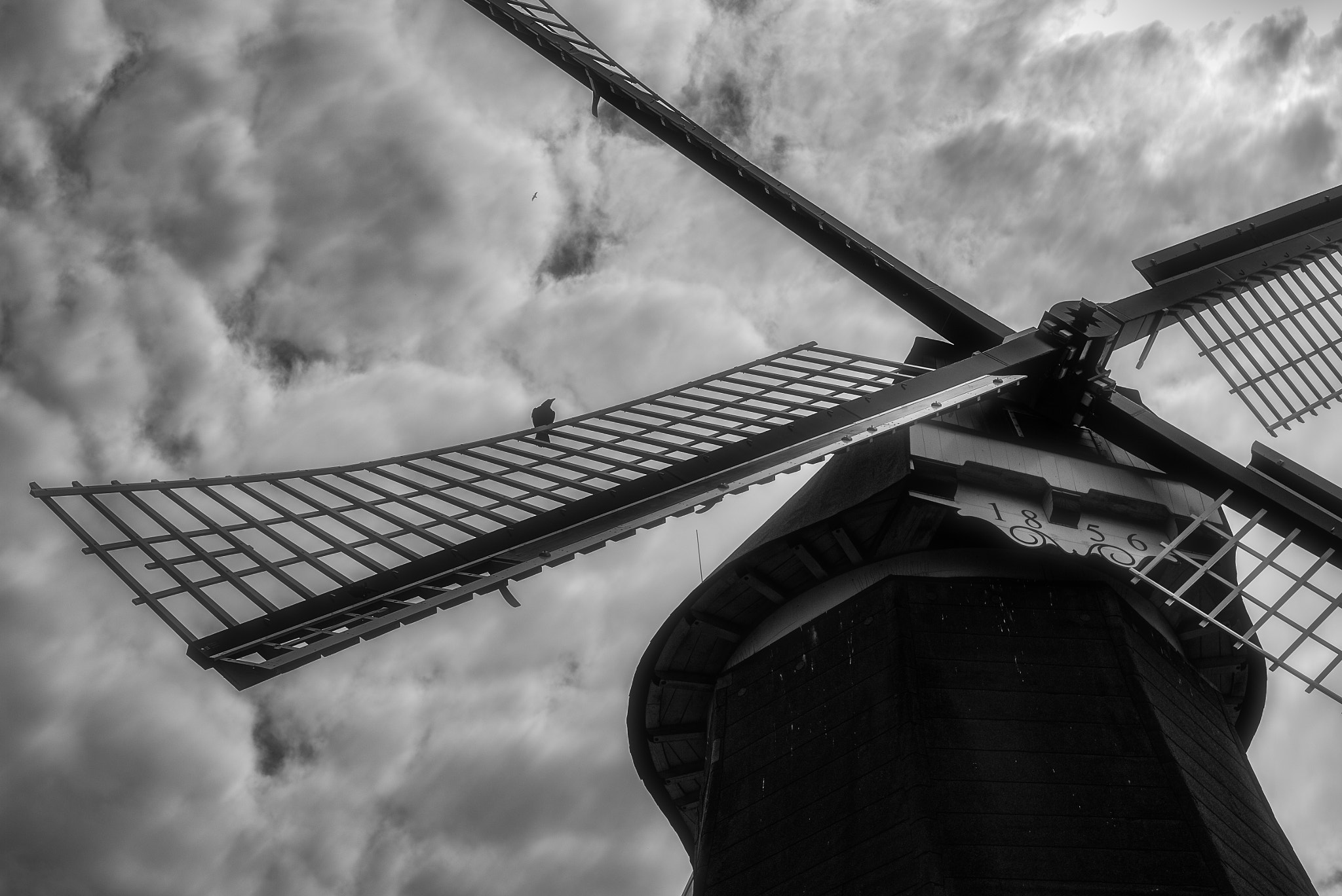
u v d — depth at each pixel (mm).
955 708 13242
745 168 17562
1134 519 15094
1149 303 16562
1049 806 12508
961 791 12547
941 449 14633
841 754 13438
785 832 13320
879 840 12469
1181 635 15367
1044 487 14805
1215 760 13914
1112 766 12906
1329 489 15281
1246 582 14758
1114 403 15438
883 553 14906
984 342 16281
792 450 13805
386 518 13070
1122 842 12297
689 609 15344
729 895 13242
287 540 12375
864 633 14219
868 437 13898
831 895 12453
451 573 12375
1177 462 15266
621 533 12945
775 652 15047
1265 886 12688
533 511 13133
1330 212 18641
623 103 18812
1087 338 15469
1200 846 12344
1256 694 15883
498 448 14406
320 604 11695
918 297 16594
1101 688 13562
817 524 14602
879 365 16094
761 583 15109
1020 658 13766
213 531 12164
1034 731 13125
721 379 15828
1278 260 17797
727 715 14930
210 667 10812
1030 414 15711
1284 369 17031
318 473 13492
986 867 11977
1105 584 14547
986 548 14805
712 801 14219
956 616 14102
